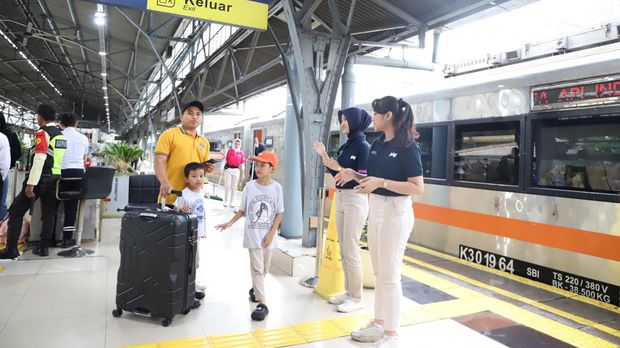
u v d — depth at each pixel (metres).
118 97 28.03
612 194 4.04
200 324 3.27
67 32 13.25
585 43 4.67
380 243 2.89
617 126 4.05
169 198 3.65
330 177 8.38
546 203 4.62
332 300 3.84
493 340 3.20
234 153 9.93
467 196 5.60
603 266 4.08
